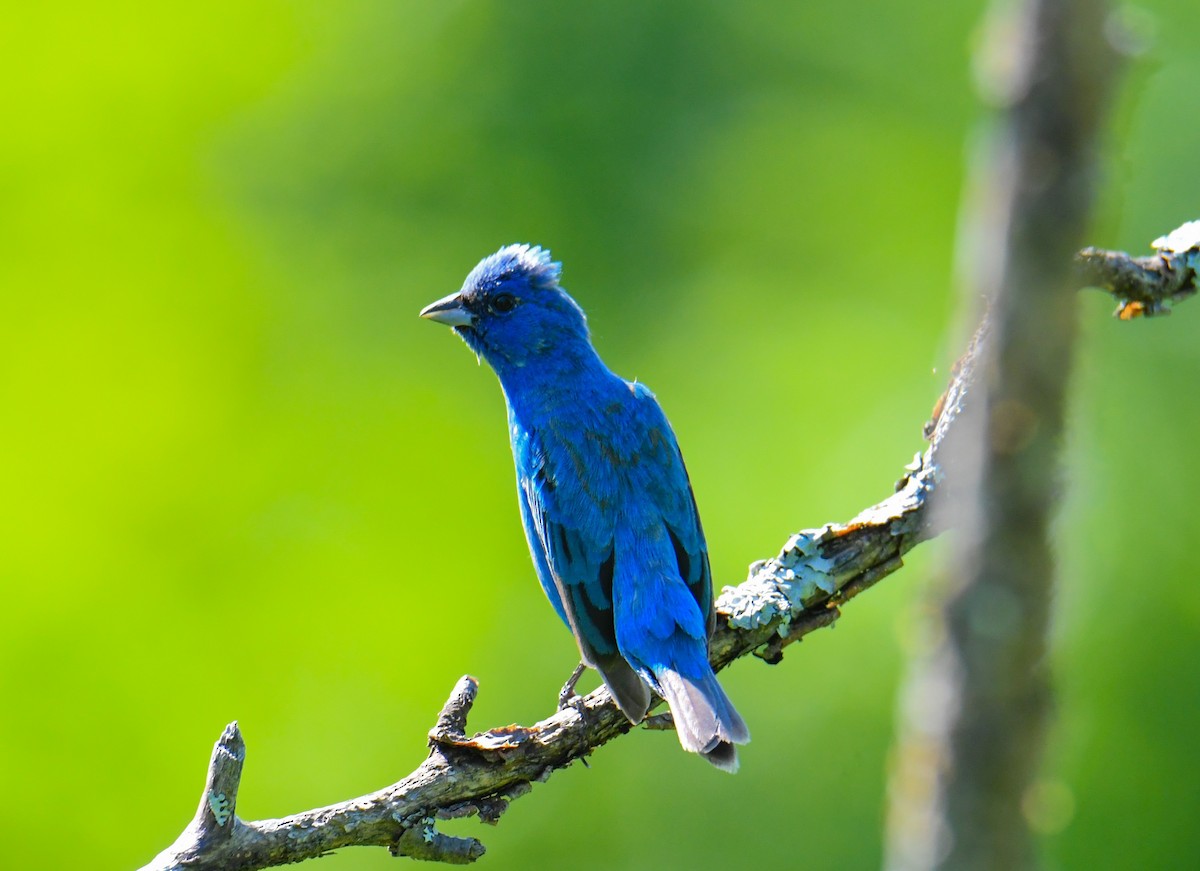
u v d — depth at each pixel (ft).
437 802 18.80
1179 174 48.60
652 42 58.85
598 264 58.08
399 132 60.39
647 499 24.61
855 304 57.41
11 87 59.00
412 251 59.47
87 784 48.24
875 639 42.47
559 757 20.20
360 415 56.95
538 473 25.45
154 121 60.18
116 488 55.06
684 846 42.93
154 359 57.82
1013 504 7.06
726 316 57.11
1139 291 19.10
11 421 55.88
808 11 58.85
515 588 52.37
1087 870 38.45
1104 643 41.39
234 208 60.64
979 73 6.97
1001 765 7.12
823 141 58.85
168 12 60.18
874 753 42.06
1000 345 7.00
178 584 53.06
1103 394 44.57
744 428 54.90
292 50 61.67
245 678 51.01
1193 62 49.65
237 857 17.57
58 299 58.03
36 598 51.70
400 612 52.39
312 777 48.96
